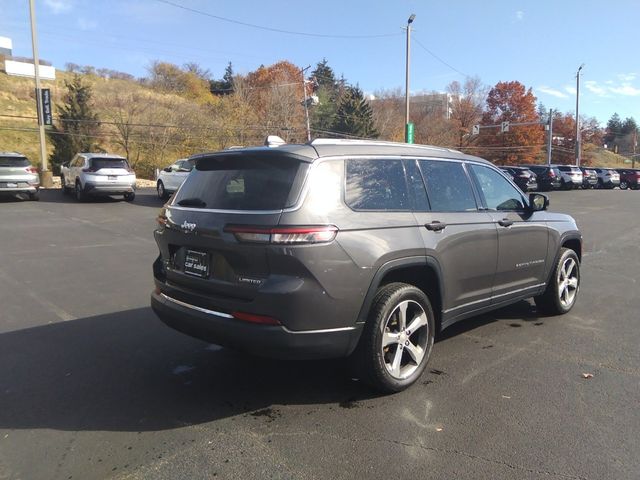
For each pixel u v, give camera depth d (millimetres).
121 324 5586
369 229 3607
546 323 5660
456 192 4535
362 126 64312
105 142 43156
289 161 3561
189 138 46125
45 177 25344
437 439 3195
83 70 73000
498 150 81312
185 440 3205
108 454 3043
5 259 9195
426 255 3951
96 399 3783
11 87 54531
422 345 4062
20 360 4539
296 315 3289
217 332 3512
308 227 3301
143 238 11867
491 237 4652
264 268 3320
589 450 3059
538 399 3760
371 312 3676
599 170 43781
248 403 3730
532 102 81438
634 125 154125
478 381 4090
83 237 11875
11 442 3176
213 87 88500
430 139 78438
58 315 5910
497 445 3119
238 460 2973
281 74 70625
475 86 81250
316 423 3420
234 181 3744
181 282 3867
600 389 3930
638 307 6320
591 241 12156
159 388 3986
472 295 4590
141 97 48000
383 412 3576
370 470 2859
